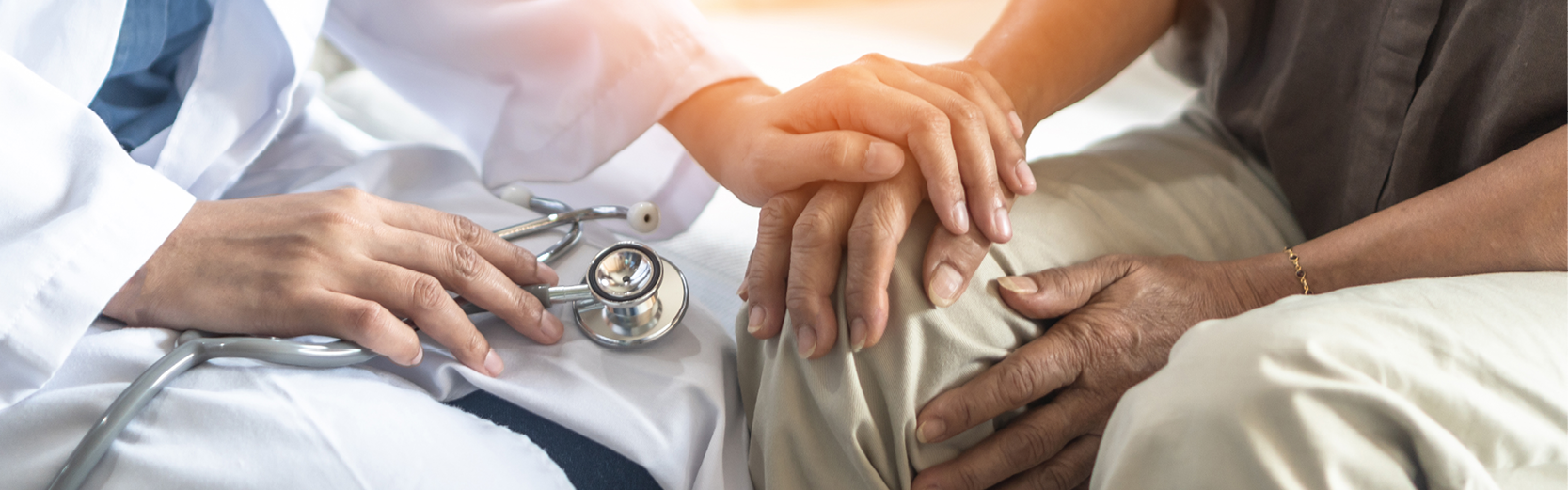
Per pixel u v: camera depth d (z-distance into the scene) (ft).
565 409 1.98
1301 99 2.71
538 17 2.84
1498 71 2.16
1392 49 2.41
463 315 2.02
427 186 2.93
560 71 2.94
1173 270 2.19
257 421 1.69
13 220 1.83
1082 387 2.04
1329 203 2.78
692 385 2.12
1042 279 2.13
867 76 2.36
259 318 1.94
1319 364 1.31
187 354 1.79
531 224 2.52
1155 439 1.40
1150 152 2.89
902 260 2.08
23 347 1.75
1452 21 2.27
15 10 2.12
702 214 3.68
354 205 2.13
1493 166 2.03
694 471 2.07
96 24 2.23
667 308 2.24
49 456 1.67
